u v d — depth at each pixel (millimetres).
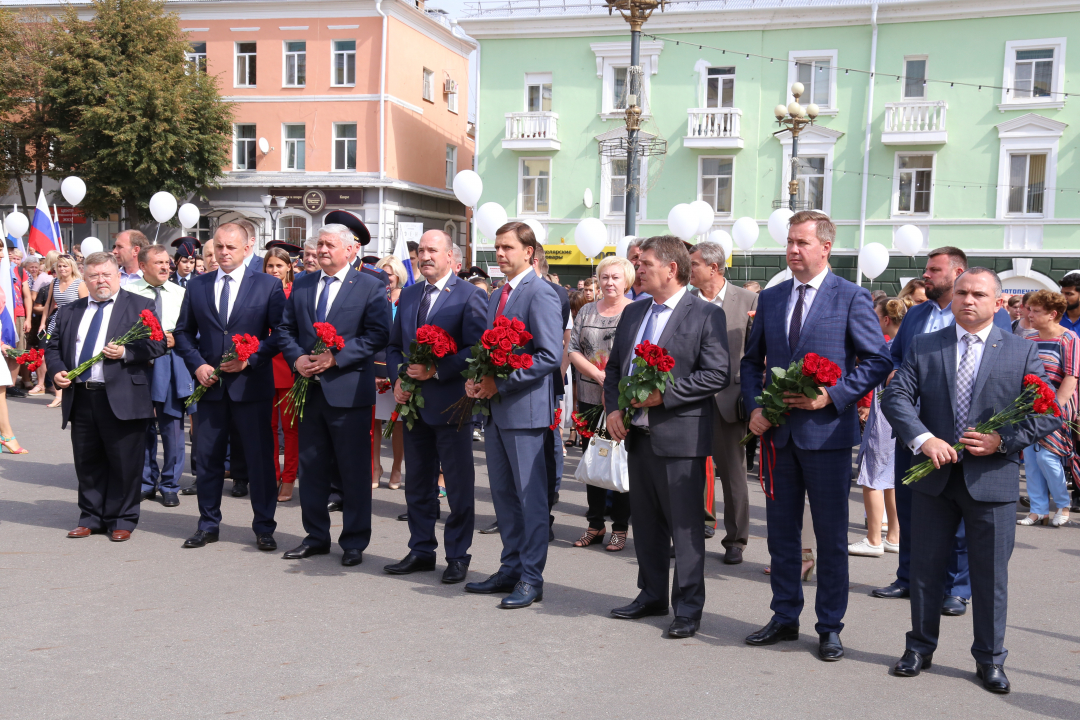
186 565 5875
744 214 26266
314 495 6145
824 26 25328
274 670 4164
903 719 3838
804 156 25766
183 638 4543
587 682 4133
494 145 28078
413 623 4875
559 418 6812
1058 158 23891
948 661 4566
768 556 6598
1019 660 4590
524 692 3996
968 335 4359
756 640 4699
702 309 4883
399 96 30453
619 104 27125
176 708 3740
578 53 27234
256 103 30219
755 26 25734
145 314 6379
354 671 4176
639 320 5043
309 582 5586
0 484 8141
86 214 28172
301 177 30031
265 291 6453
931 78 24672
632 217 13695
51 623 4715
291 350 6078
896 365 5977
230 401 6336
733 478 6277
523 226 5426
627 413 4887
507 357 5020
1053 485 7773
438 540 6766
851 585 5875
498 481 5461
